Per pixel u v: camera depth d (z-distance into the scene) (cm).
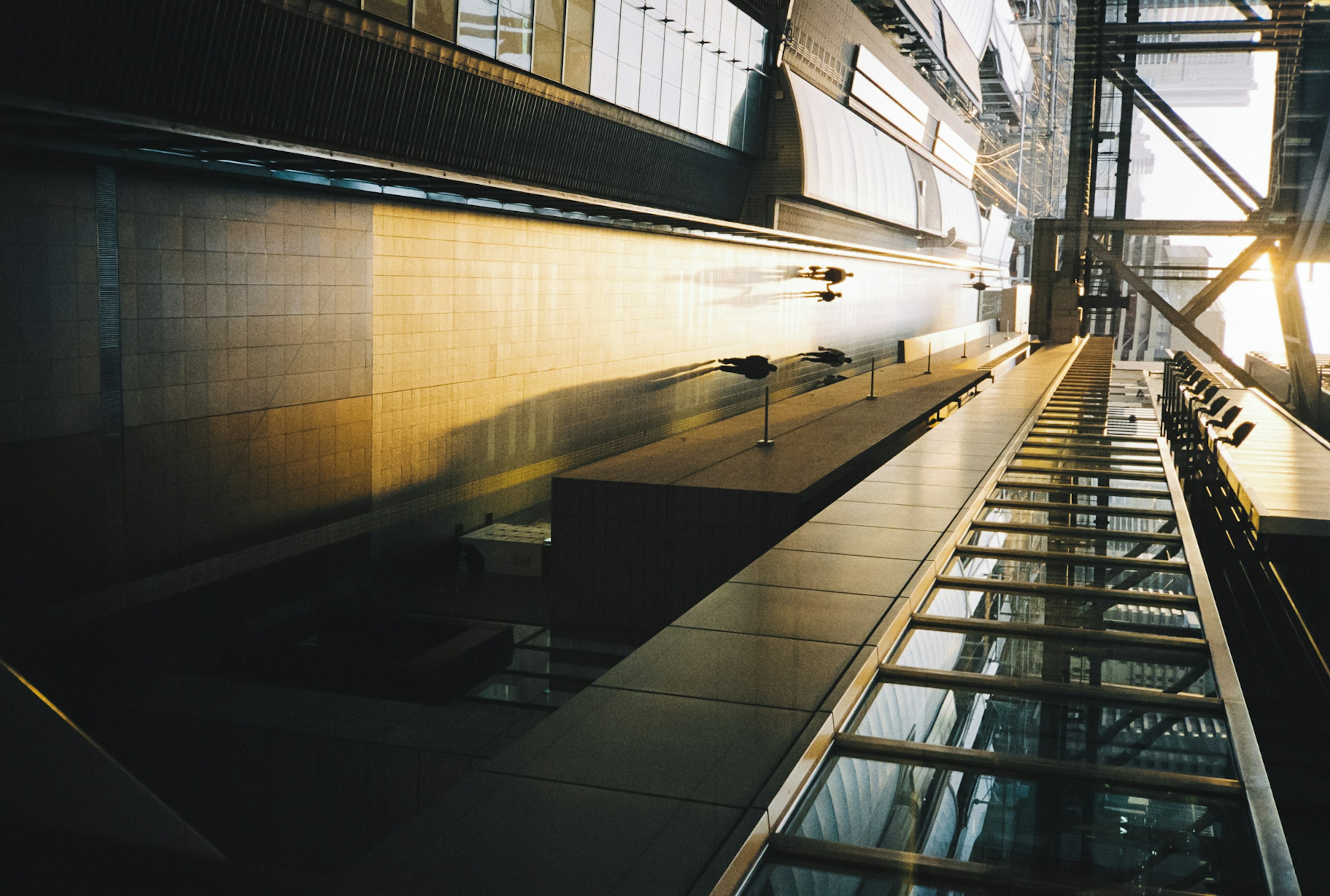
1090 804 427
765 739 486
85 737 289
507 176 2556
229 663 1591
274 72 1706
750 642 639
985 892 362
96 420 1479
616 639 1769
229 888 321
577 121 2722
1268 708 996
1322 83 898
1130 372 2906
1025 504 1139
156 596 1593
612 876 363
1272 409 1620
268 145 1502
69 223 1422
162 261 1576
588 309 2880
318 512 1947
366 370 2047
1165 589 791
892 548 902
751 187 4147
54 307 1405
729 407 3962
